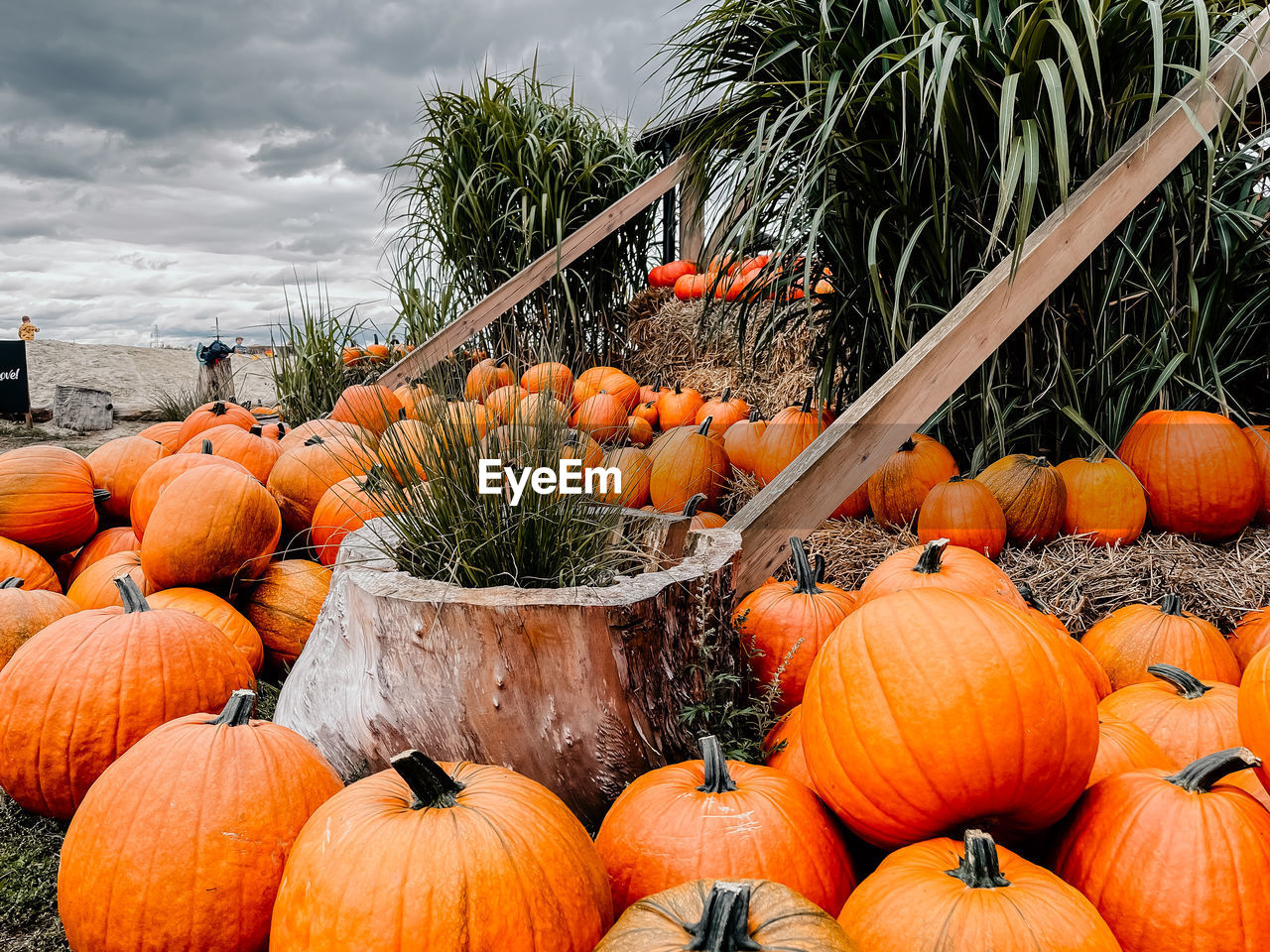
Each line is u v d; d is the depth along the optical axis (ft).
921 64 6.82
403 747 4.84
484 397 6.43
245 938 3.95
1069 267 7.11
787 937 2.73
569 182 17.93
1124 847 3.67
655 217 18.86
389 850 3.21
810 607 5.94
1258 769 3.93
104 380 40.88
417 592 4.81
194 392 27.53
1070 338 9.16
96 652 5.53
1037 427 9.39
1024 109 7.78
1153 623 6.31
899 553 6.53
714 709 5.16
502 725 4.63
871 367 10.20
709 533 6.32
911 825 3.82
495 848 3.25
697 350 17.07
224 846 3.92
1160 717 4.99
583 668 4.59
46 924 4.68
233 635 7.17
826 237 9.40
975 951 3.01
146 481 8.89
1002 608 4.10
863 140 8.45
